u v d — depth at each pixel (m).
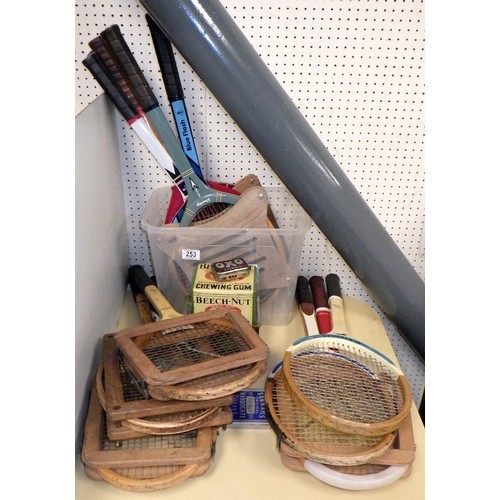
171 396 0.71
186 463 0.72
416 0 0.99
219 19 0.85
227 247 1.01
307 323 1.07
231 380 0.74
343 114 1.10
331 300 1.15
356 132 1.12
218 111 1.10
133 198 1.19
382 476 0.71
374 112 1.10
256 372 0.76
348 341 0.88
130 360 0.76
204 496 0.71
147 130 0.98
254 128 0.92
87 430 0.75
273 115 0.90
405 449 0.73
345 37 1.02
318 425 0.76
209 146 1.14
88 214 0.84
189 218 1.02
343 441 0.74
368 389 0.80
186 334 0.86
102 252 0.95
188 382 0.73
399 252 1.03
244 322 0.85
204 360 0.79
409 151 1.14
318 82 1.07
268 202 1.13
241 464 0.77
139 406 0.73
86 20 1.02
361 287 1.28
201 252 1.01
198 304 0.95
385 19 1.01
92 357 0.87
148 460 0.71
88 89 1.08
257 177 1.14
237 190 1.08
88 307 0.84
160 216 1.14
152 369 0.72
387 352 1.04
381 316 1.33
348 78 1.06
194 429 0.77
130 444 0.76
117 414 0.71
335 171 0.95
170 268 1.03
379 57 1.04
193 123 1.12
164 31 0.88
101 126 0.96
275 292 1.06
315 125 1.12
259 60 0.90
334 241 1.03
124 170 1.16
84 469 0.73
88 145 0.85
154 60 1.06
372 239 1.00
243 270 0.97
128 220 1.21
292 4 1.00
